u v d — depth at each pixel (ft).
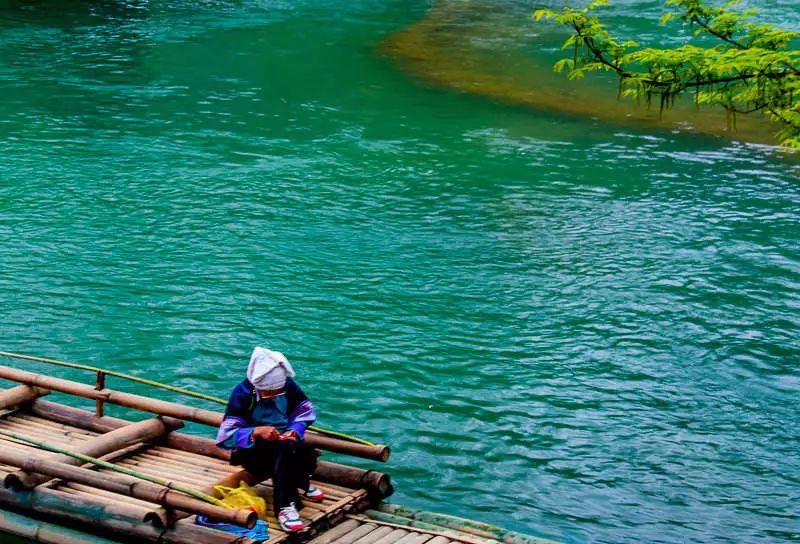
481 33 107.76
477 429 34.58
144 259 49.83
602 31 34.65
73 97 80.59
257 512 24.14
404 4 124.06
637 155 70.03
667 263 50.85
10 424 29.73
